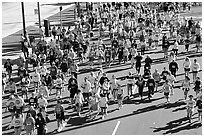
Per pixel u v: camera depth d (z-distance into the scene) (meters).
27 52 33.88
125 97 24.86
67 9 59.03
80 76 29.30
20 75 26.22
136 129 20.33
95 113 22.52
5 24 48.72
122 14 47.06
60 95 25.03
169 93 23.56
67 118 22.00
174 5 52.03
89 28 41.41
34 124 19.20
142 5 51.34
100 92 23.52
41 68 26.56
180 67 30.67
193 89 25.78
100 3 53.75
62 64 27.69
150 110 22.73
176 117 21.69
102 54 30.80
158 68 30.50
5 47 37.41
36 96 22.55
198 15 49.16
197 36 34.38
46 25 41.44
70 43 34.12
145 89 26.22
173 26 39.12
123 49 31.89
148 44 37.41
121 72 29.89
